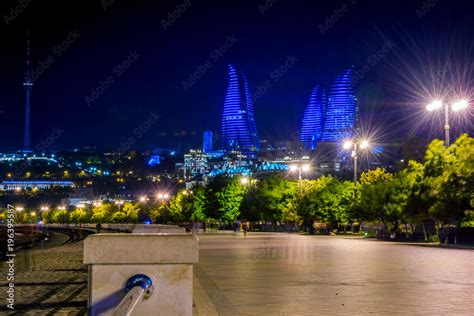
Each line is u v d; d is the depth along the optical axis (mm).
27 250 45594
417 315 11094
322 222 73625
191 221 126062
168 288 3605
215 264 23266
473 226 42969
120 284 3586
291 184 89125
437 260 25078
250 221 99250
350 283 16406
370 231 65312
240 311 11664
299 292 14539
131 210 175750
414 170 47406
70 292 15664
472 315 11078
